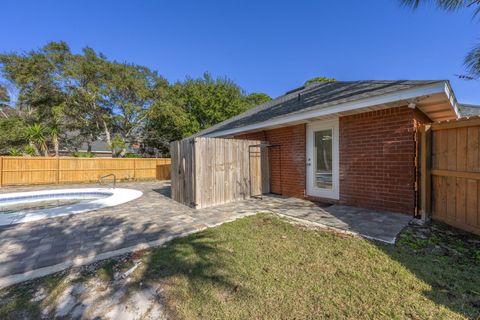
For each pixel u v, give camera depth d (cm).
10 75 1856
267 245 339
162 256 311
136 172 1656
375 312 197
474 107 1077
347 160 575
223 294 228
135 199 761
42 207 721
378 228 396
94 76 1941
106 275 268
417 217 450
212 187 625
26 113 2192
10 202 900
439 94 399
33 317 203
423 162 441
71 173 1446
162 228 434
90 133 2262
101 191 1011
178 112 2188
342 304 209
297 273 261
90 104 1995
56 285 250
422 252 305
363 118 541
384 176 505
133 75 2084
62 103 1903
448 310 196
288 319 193
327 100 609
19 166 1309
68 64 1878
